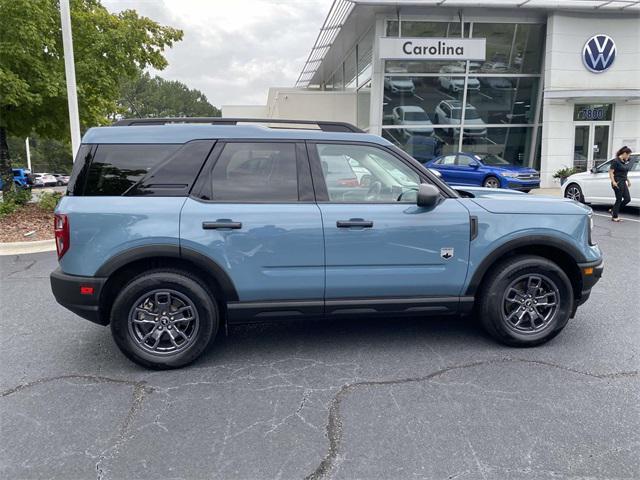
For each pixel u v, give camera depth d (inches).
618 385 131.6
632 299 207.2
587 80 783.7
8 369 146.0
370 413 118.8
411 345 161.2
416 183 152.8
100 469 98.6
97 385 135.2
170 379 138.5
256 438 108.9
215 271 139.9
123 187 139.9
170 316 143.6
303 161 147.5
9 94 409.7
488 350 156.2
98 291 136.6
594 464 98.8
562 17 758.5
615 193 412.2
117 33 476.1
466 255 149.3
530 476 95.3
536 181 638.5
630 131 788.0
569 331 171.8
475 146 802.2
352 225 143.0
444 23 749.9
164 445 106.5
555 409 119.6
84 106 493.7
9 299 217.8
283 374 140.8
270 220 140.7
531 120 815.1
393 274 147.4
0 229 374.9
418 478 95.0
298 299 146.4
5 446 106.5
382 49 723.4
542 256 161.6
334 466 98.9
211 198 141.7
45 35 443.5
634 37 778.8
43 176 1862.7
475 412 118.6
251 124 154.0
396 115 770.8
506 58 786.2
